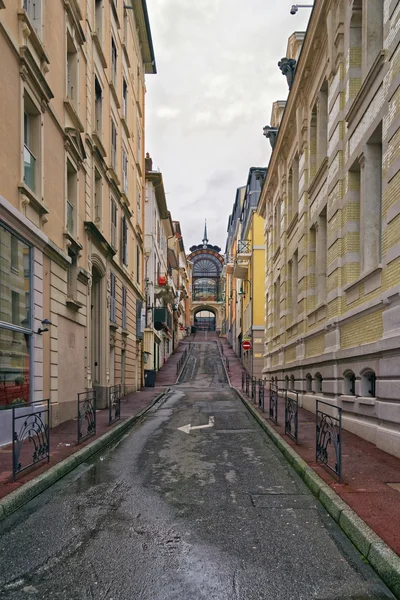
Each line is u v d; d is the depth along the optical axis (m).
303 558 4.24
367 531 4.41
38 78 10.14
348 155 10.73
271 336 23.88
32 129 10.45
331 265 11.73
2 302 8.61
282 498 6.01
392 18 8.07
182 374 36.91
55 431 10.38
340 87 11.22
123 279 20.70
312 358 13.58
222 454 8.73
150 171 32.22
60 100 12.03
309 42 13.48
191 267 88.56
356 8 10.41
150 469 7.59
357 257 10.55
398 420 7.49
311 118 14.94
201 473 7.33
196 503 5.82
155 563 4.14
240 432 11.19
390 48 8.12
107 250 16.72
